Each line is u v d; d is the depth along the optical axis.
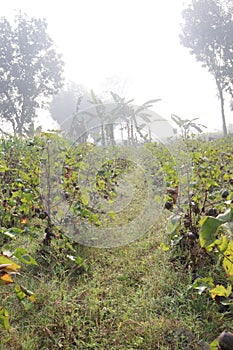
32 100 31.05
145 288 2.79
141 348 2.21
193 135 5.21
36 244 3.65
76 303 2.67
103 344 2.25
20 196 3.67
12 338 2.23
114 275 3.14
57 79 32.41
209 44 26.83
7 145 5.09
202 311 2.48
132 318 2.47
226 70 25.95
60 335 2.32
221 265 2.86
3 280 1.71
